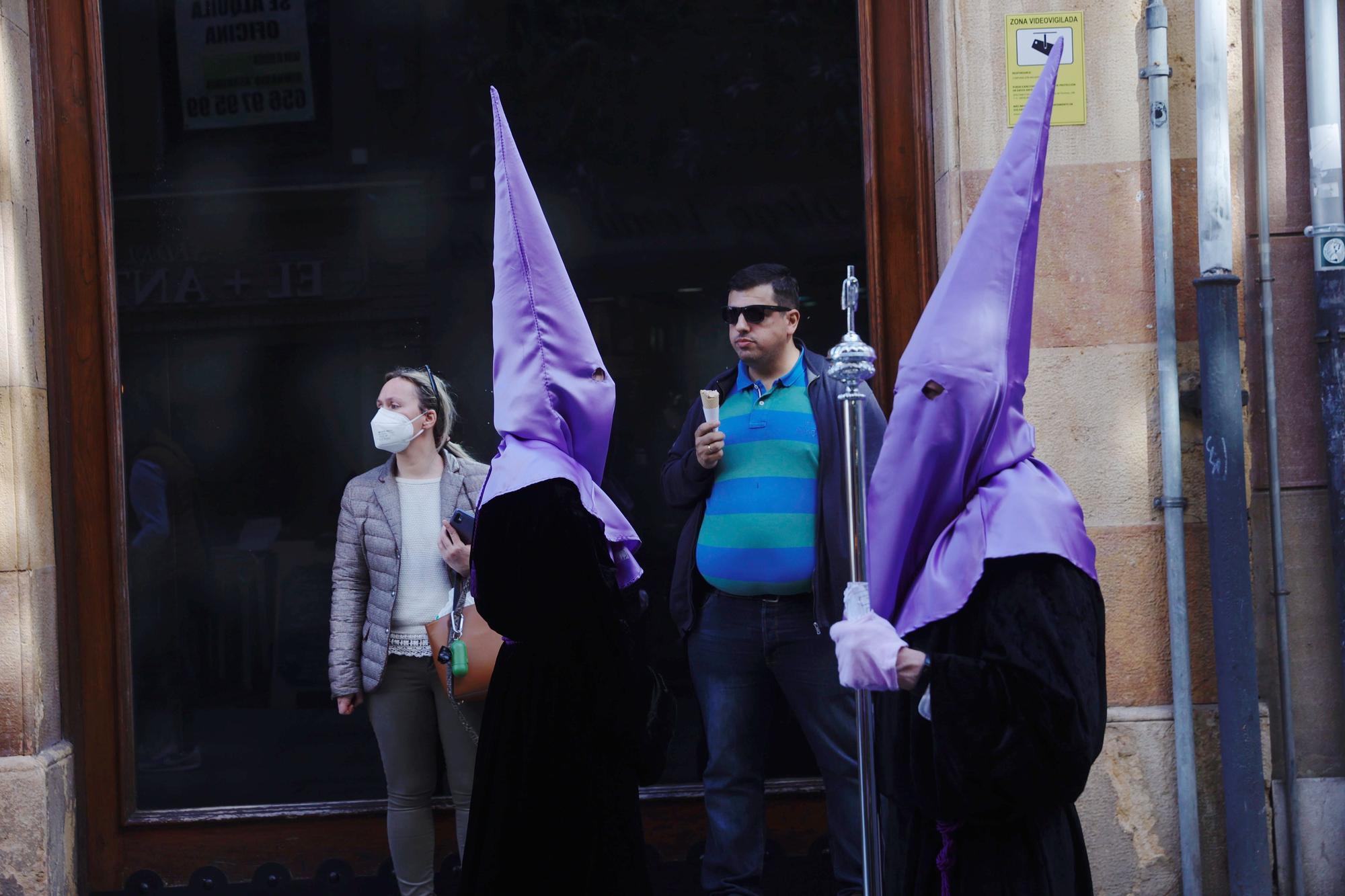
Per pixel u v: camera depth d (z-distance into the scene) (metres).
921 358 2.30
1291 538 4.16
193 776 4.39
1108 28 3.94
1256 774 3.77
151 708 4.39
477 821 2.90
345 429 4.52
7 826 3.88
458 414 4.55
